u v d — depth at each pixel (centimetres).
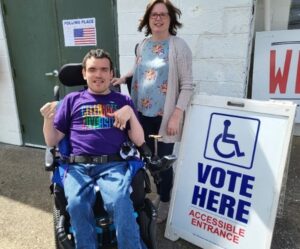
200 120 239
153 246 199
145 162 213
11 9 402
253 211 210
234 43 297
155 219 199
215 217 225
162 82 236
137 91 249
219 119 231
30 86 425
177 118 234
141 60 244
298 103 353
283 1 363
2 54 423
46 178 353
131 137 219
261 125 213
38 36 399
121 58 352
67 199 190
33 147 448
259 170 211
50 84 412
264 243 204
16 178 354
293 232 247
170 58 232
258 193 210
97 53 212
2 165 390
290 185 311
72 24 374
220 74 310
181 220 240
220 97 231
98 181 198
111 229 197
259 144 213
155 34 238
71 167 205
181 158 245
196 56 314
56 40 390
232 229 217
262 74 356
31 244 248
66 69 242
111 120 213
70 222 192
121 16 338
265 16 354
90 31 367
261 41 350
